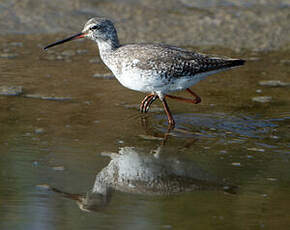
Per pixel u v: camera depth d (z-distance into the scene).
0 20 19.72
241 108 13.59
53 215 8.20
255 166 10.07
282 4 22.31
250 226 7.97
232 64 12.41
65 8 20.91
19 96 13.75
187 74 12.26
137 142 11.15
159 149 10.85
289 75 16.41
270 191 9.07
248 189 9.15
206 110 13.45
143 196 8.88
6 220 8.00
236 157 10.50
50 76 15.54
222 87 15.35
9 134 11.26
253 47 18.95
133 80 12.45
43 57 17.31
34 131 11.48
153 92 12.73
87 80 15.42
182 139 11.43
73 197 8.76
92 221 8.03
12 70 15.82
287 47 19.12
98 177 9.47
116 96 14.24
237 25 20.72
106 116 12.68
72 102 13.55
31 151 10.44
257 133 11.84
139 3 21.75
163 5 21.78
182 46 18.48
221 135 11.71
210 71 12.44
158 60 12.05
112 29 13.20
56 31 19.41
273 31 20.41
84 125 11.99
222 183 9.37
